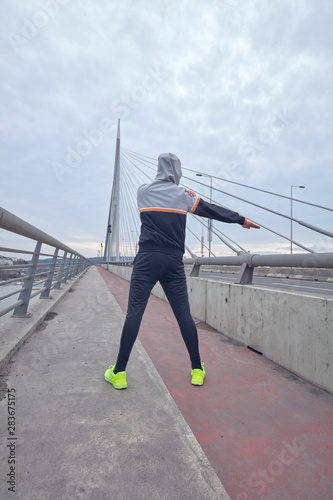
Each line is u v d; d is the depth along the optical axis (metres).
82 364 2.10
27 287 3.13
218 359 2.37
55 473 1.04
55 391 1.67
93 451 1.17
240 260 3.12
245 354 2.50
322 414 1.57
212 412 1.57
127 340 1.73
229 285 3.06
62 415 1.42
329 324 1.81
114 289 7.73
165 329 3.31
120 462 1.12
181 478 1.06
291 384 1.92
